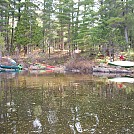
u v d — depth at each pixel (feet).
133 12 143.02
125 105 41.81
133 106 40.98
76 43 155.94
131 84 69.77
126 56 128.47
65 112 37.11
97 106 41.11
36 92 55.31
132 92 55.52
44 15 162.91
